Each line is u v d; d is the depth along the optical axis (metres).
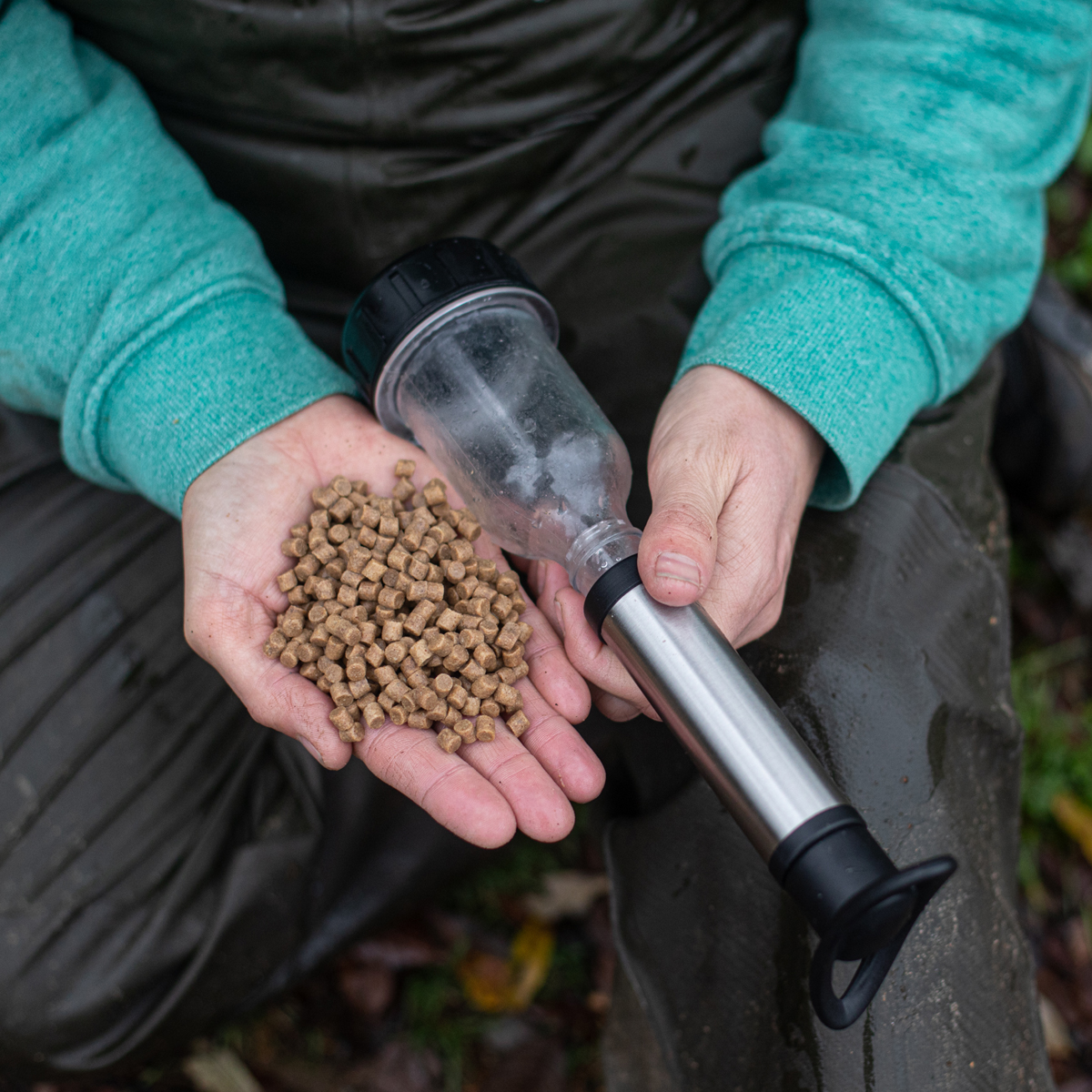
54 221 0.78
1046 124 0.82
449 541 0.77
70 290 0.78
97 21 0.81
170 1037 0.82
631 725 0.79
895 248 0.78
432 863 0.86
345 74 0.80
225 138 0.84
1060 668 1.09
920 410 0.84
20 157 0.78
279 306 0.83
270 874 0.82
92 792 0.81
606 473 0.76
